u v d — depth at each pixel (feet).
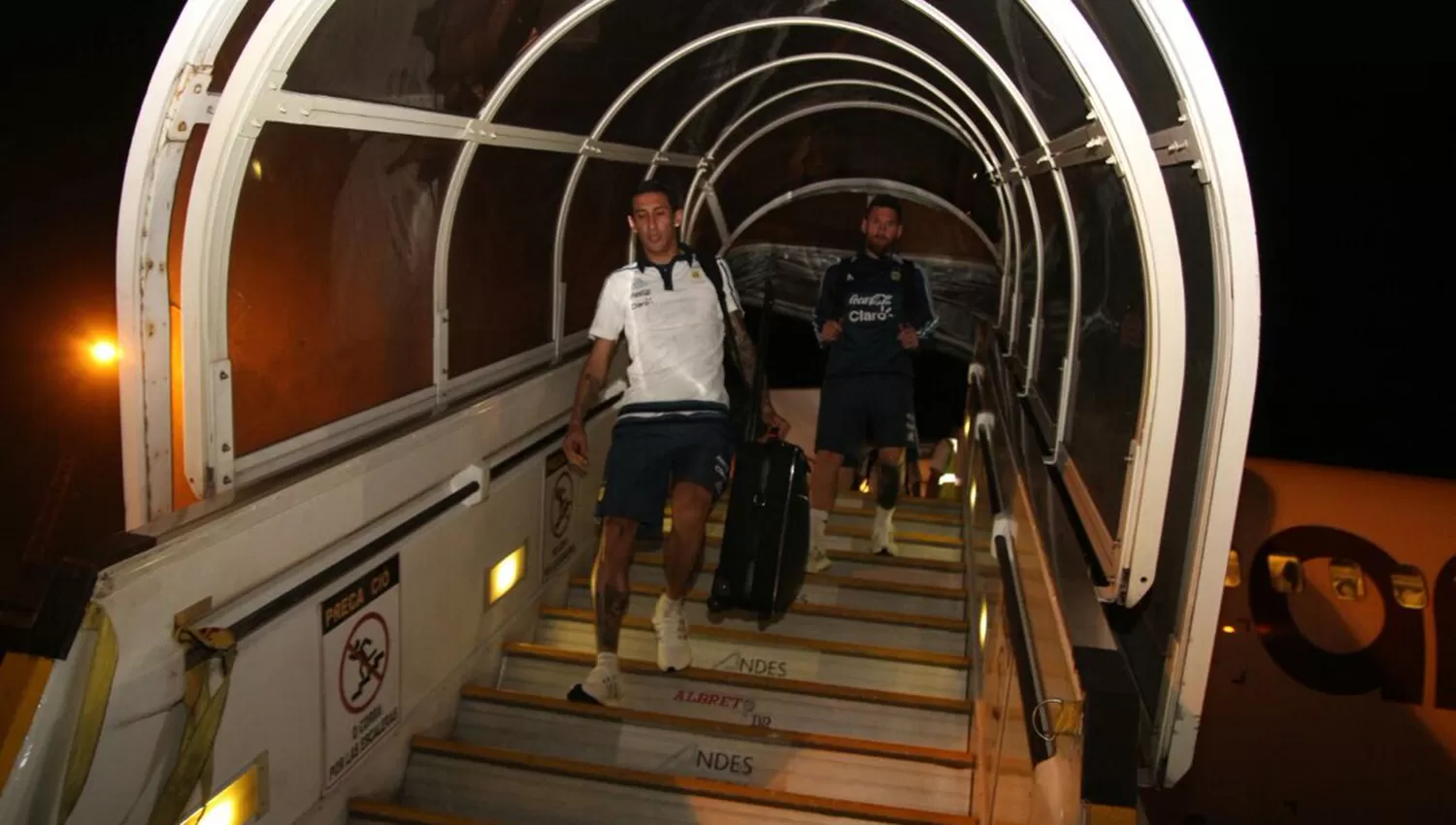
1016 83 12.58
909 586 16.92
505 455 14.25
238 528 8.57
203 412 8.48
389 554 11.32
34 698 6.93
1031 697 8.10
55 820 6.93
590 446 18.06
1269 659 16.16
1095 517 11.20
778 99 21.99
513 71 12.02
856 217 29.22
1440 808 15.55
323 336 10.33
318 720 10.18
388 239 11.36
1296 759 16.02
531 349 16.06
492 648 14.25
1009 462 12.92
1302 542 16.38
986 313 29.58
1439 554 15.94
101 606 7.16
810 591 17.06
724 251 28.22
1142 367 8.90
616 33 13.52
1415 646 15.76
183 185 8.64
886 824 11.19
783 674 14.87
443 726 12.85
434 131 11.23
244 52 7.93
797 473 14.25
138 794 7.77
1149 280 8.29
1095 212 11.63
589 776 11.72
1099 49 8.10
